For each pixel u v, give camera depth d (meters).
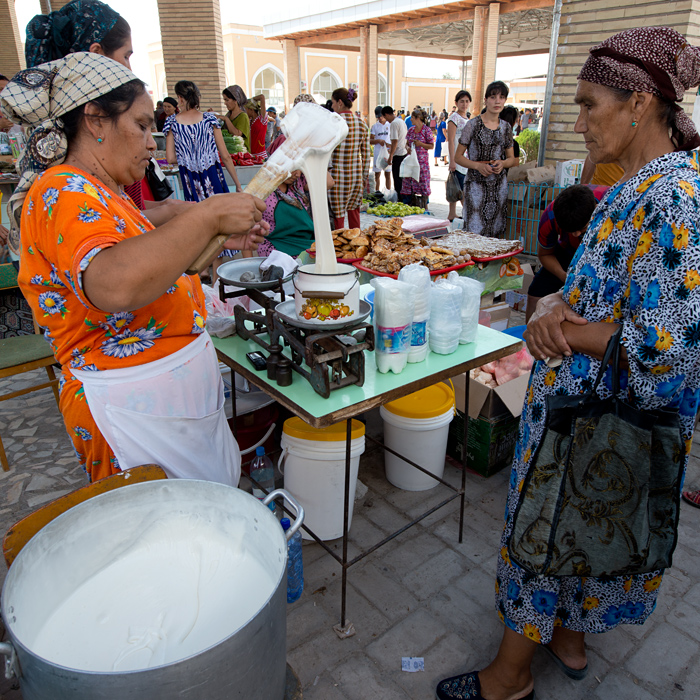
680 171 1.06
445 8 12.82
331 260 1.50
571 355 1.24
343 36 16.61
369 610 1.97
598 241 1.20
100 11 1.42
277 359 1.63
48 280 1.18
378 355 1.69
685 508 2.50
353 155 4.18
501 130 5.17
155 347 1.33
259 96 8.45
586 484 1.19
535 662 1.78
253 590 1.11
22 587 0.99
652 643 1.85
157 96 34.94
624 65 1.09
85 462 1.46
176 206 1.76
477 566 2.17
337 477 2.12
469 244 3.62
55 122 1.17
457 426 2.78
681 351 1.04
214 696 0.84
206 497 1.20
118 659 0.98
